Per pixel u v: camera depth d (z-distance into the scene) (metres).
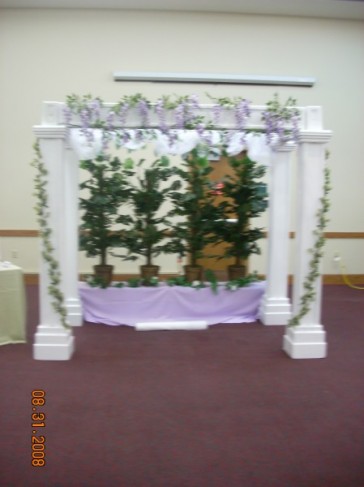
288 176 4.29
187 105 3.29
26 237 6.15
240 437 2.32
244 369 3.26
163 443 2.26
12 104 5.95
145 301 4.41
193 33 5.92
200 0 5.57
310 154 3.32
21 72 5.89
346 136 6.38
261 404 2.71
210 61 5.98
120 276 6.24
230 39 5.98
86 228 4.44
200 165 4.13
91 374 3.12
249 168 4.44
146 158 5.99
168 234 4.65
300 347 3.49
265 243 6.34
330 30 6.13
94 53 5.88
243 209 4.44
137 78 5.87
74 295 4.32
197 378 3.09
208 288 4.46
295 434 2.37
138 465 2.07
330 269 6.57
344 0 5.55
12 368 3.20
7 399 2.71
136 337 3.99
